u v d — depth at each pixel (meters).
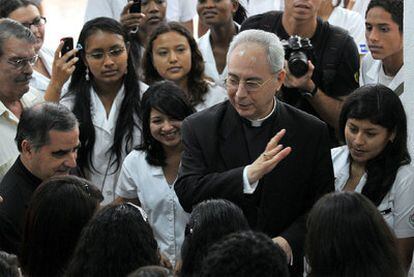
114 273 3.19
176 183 4.33
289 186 4.27
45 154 4.31
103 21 5.54
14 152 5.17
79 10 12.28
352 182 4.65
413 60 4.58
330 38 5.56
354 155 4.55
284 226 4.31
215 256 2.84
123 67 5.51
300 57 5.15
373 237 3.24
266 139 4.28
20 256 3.69
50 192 3.61
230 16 6.37
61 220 3.58
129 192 5.12
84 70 5.61
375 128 4.44
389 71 5.66
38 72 6.36
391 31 5.41
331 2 6.82
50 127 4.30
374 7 5.43
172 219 4.98
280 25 5.71
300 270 4.25
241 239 2.87
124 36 5.61
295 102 5.32
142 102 5.02
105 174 5.49
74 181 3.70
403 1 5.08
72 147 4.37
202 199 4.17
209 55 6.41
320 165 4.32
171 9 7.73
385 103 4.44
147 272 2.76
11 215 4.23
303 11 5.48
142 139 5.17
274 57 4.14
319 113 5.32
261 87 4.13
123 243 3.21
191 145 4.33
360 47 6.62
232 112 4.35
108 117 5.53
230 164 4.27
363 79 5.88
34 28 6.20
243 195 4.07
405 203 4.48
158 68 5.81
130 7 6.33
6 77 5.08
